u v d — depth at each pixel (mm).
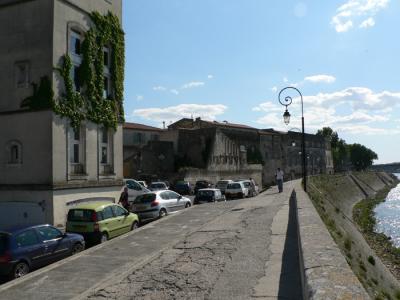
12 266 12070
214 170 56219
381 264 23609
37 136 22375
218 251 11586
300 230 9648
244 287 8172
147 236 15414
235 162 62906
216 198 32094
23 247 12594
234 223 16859
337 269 5734
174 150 58844
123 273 9883
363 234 37625
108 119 26750
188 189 44219
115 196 27375
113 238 16109
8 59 23188
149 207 22844
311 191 35094
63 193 22719
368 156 153625
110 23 27266
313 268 5891
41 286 9445
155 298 7891
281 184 35312
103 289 8656
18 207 22547
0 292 9086
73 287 9320
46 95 22156
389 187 128000
